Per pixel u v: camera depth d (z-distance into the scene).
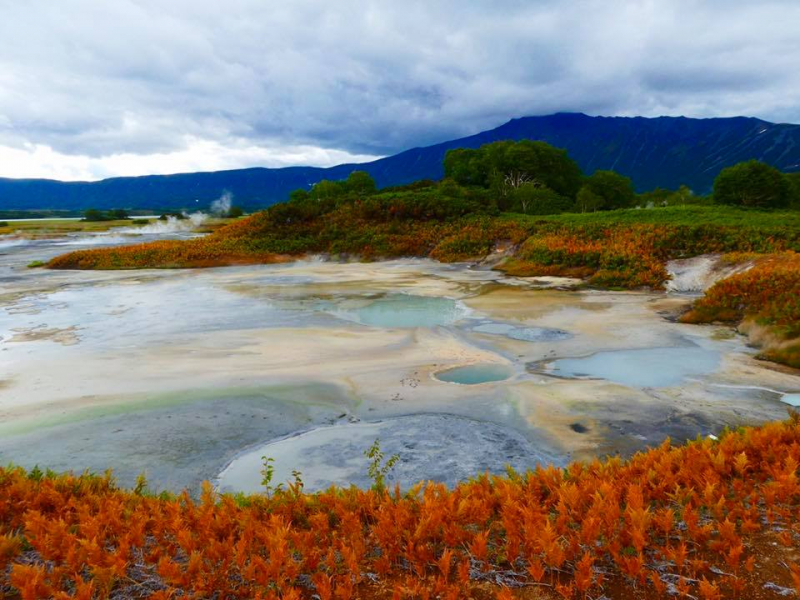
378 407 10.85
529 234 38.44
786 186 51.56
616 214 44.19
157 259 41.44
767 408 10.31
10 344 16.89
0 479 6.51
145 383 12.49
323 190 77.38
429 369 13.38
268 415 10.45
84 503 6.07
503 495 5.73
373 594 4.31
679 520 5.15
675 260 28.25
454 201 51.44
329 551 4.72
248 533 5.08
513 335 16.86
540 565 4.32
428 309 21.73
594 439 9.02
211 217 129.38
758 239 27.91
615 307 21.27
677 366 13.31
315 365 13.80
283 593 4.30
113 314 21.62
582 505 5.47
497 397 11.21
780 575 4.13
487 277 31.06
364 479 7.71
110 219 143.50
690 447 6.72
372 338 16.67
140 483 7.00
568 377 12.55
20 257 50.50
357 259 42.53
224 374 13.11
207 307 22.92
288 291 27.34
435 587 4.23
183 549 5.00
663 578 4.23
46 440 9.30
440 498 5.63
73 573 4.68
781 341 14.38
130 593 4.45
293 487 6.29
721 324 17.80
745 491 5.48
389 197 54.34
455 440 9.07
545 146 82.06
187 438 9.37
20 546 5.19
